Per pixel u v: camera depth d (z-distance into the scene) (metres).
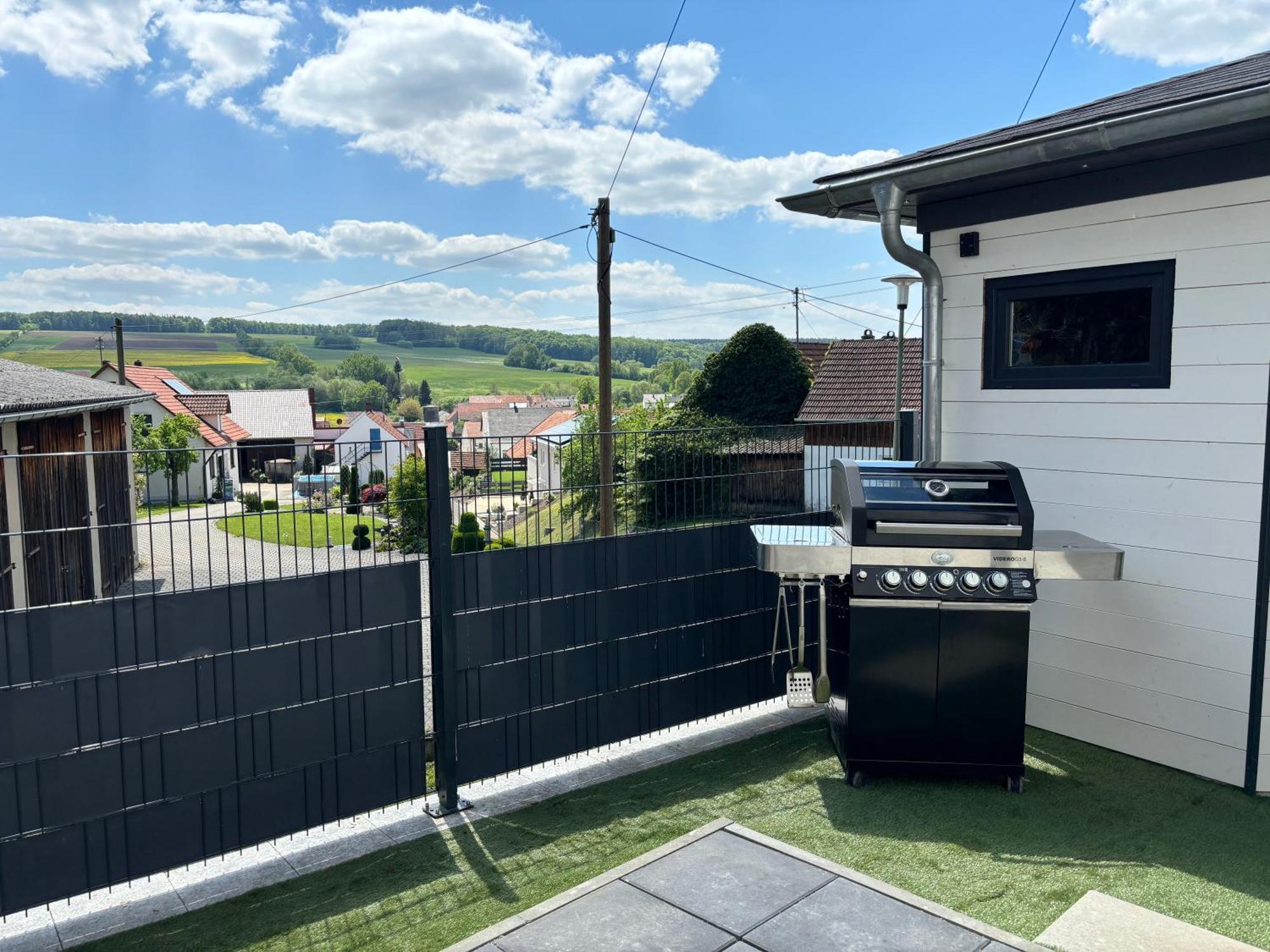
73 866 3.45
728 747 5.11
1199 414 4.46
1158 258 4.57
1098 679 5.00
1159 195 4.55
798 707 4.80
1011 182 5.05
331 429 50.69
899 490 4.48
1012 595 4.21
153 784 3.61
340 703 4.08
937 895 3.42
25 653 3.31
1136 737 4.84
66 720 3.41
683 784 4.59
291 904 3.49
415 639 4.29
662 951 3.03
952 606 4.30
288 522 12.64
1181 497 4.57
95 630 3.45
